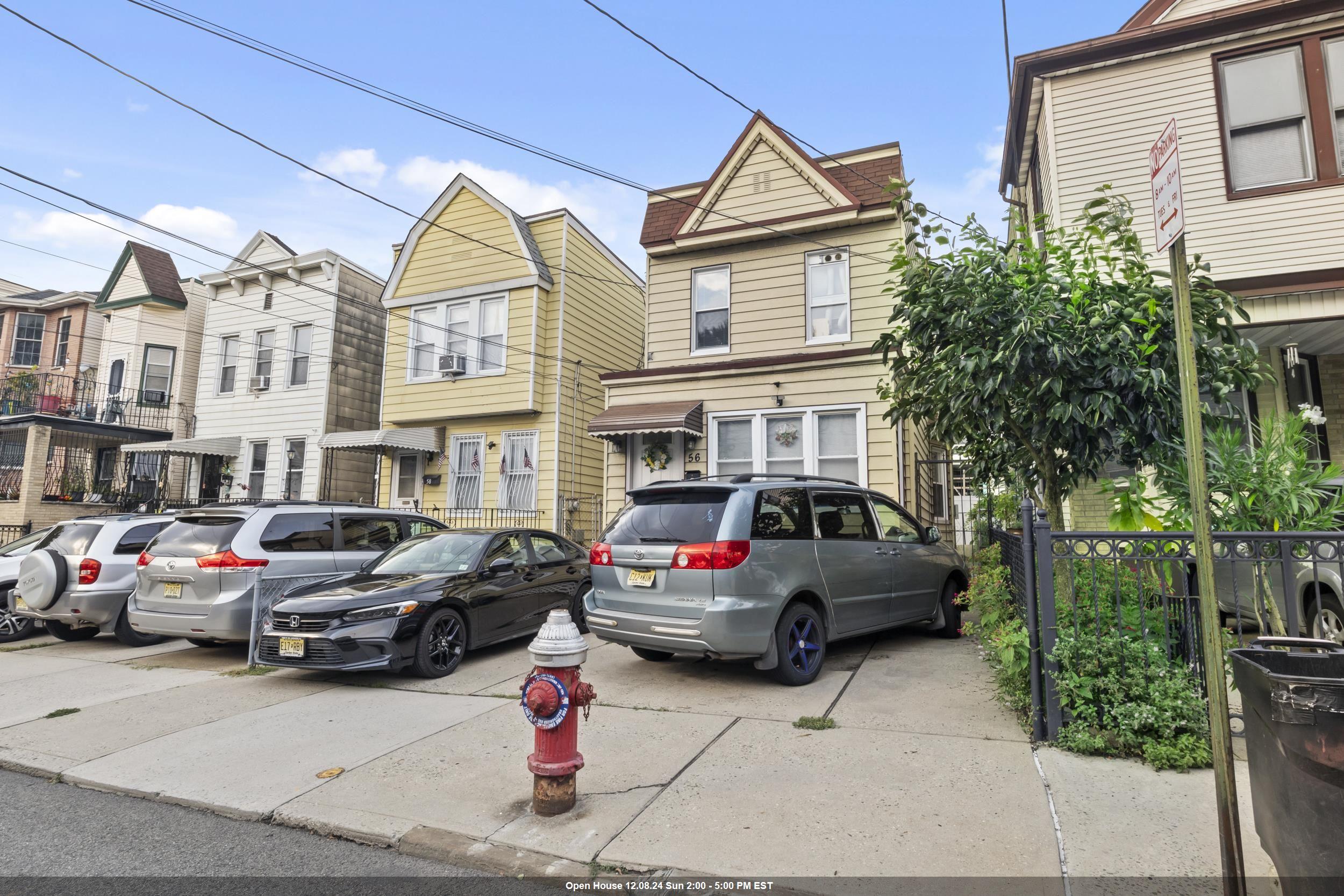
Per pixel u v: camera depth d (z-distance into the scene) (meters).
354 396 18.03
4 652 8.51
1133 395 5.45
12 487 18.00
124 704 6.07
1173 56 9.22
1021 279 5.63
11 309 22.95
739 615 5.61
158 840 3.66
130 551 8.82
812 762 4.27
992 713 5.07
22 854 3.52
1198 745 4.01
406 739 4.99
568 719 3.78
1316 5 8.57
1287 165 8.67
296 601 6.78
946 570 7.93
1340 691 2.33
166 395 20.16
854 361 11.63
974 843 3.26
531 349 14.98
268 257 18.62
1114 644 4.29
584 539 15.62
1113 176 9.30
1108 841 3.24
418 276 16.33
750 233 12.77
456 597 7.05
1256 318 8.25
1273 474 5.14
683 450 12.69
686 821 3.58
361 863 3.39
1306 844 2.39
